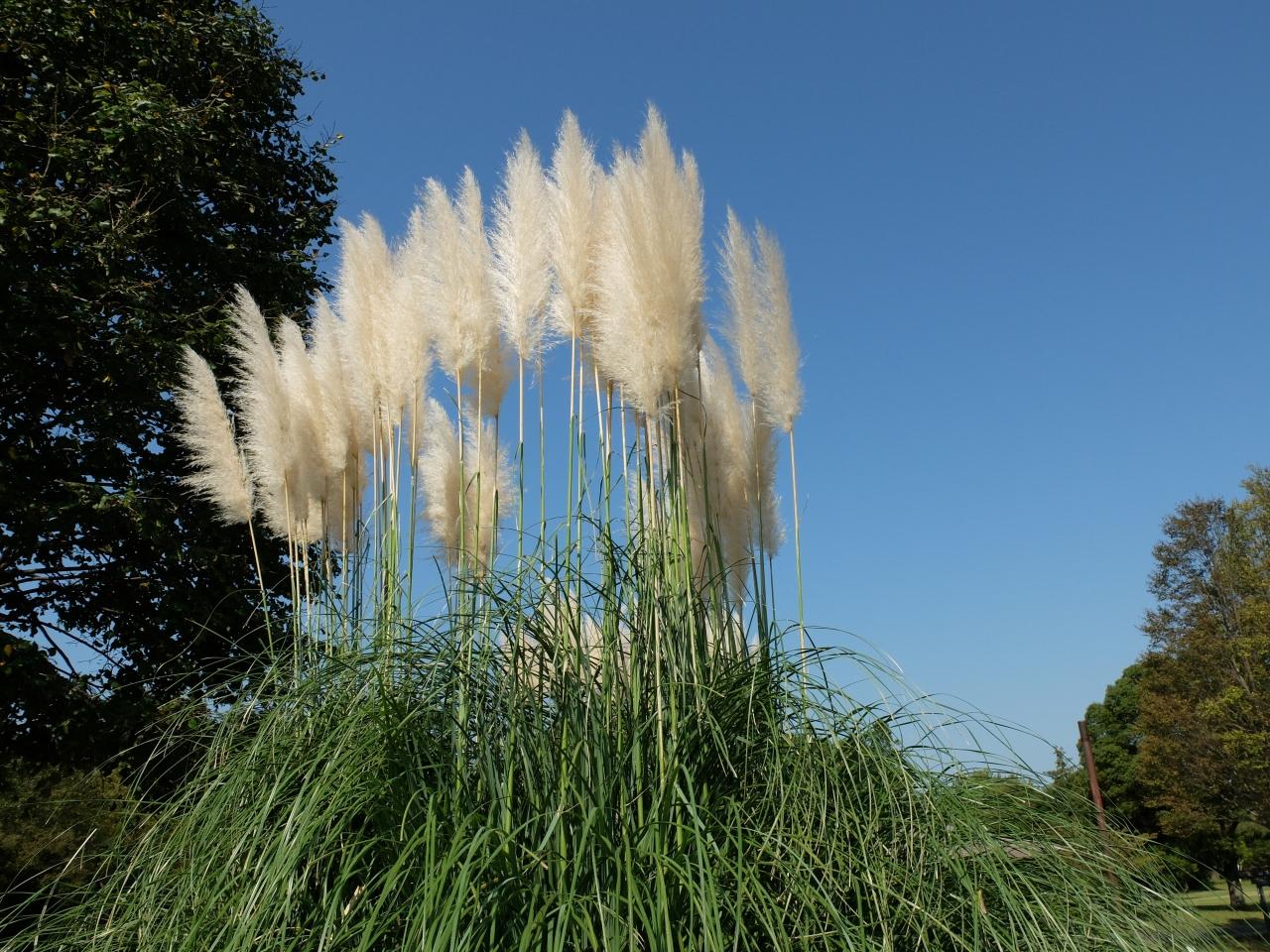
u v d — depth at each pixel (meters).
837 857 2.77
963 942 2.68
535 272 4.30
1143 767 22.20
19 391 8.38
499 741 3.29
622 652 3.43
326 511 4.97
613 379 4.09
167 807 3.39
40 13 8.72
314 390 4.97
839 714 3.33
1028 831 3.33
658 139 3.83
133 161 8.79
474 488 4.63
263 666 3.97
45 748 7.66
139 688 7.82
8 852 5.27
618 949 2.34
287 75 11.20
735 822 2.94
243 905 2.73
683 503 3.68
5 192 7.78
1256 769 19.20
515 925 2.51
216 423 4.84
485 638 3.52
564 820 2.86
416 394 4.58
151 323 8.40
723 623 3.78
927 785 3.14
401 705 3.34
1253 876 8.66
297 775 3.19
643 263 3.74
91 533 8.30
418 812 2.95
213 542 8.41
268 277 10.13
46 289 7.84
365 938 2.43
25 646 7.29
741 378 4.34
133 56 9.44
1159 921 3.11
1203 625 22.25
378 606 4.27
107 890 3.27
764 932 2.59
